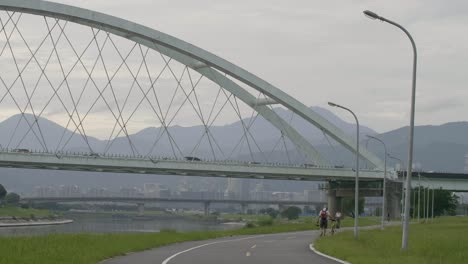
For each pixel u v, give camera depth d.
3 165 149.25
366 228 106.50
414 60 43.97
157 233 69.12
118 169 156.88
